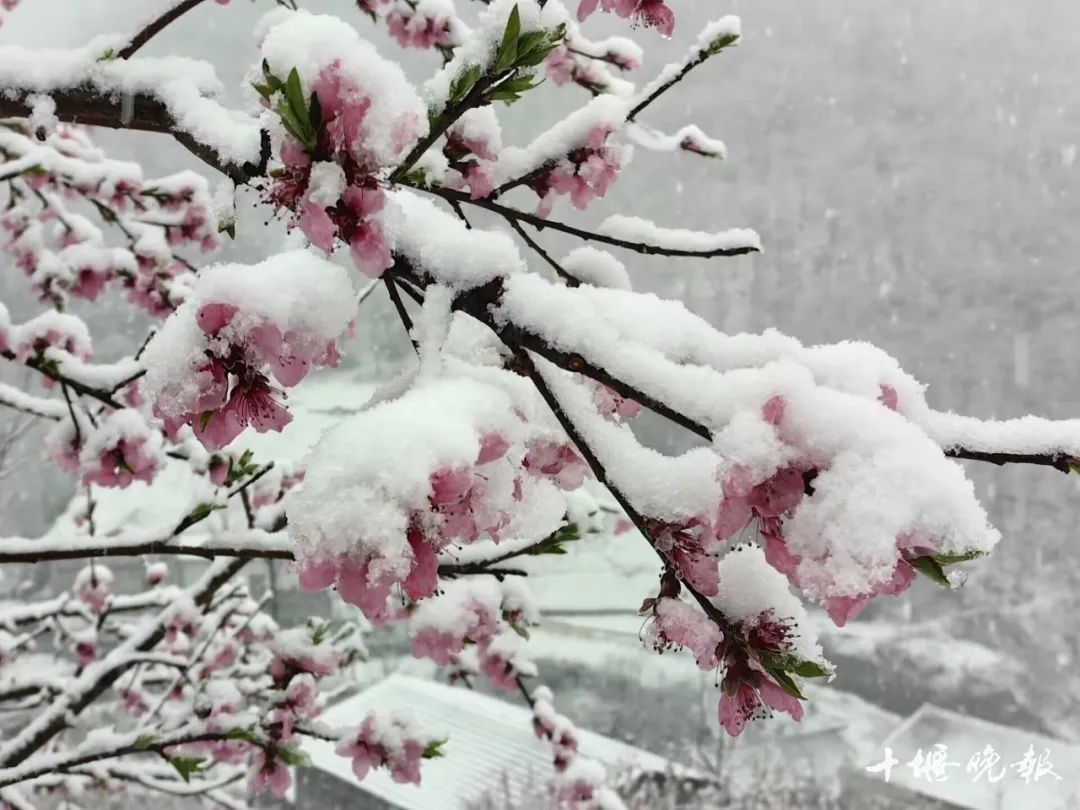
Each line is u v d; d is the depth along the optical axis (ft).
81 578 5.81
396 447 1.35
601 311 1.68
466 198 2.19
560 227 2.18
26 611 4.82
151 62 2.00
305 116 1.44
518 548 2.52
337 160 1.49
